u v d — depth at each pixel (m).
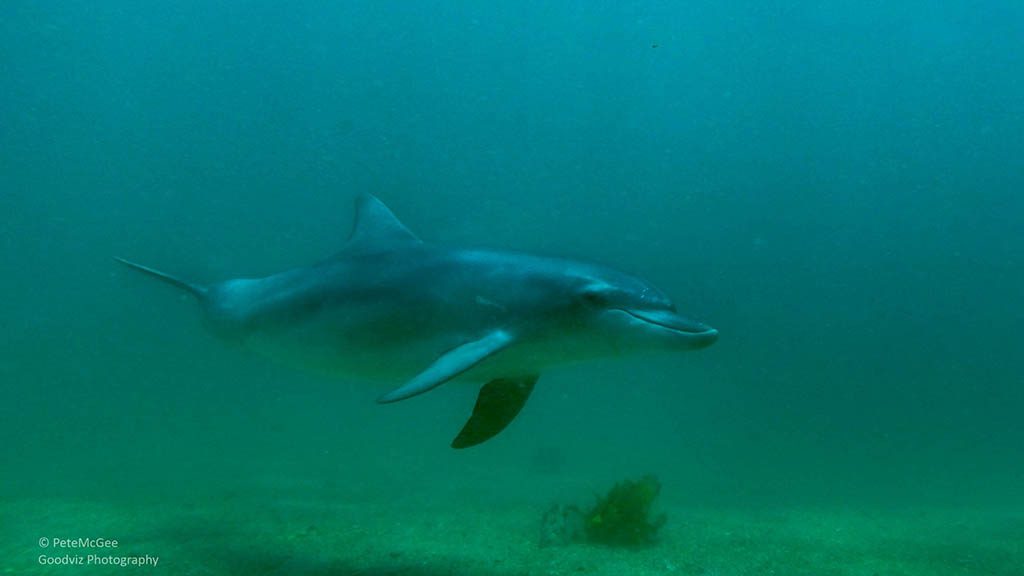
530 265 5.14
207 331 8.05
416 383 4.24
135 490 12.32
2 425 29.67
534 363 5.21
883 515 12.95
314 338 5.99
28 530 8.12
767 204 63.41
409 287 5.42
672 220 80.50
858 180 64.50
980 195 58.47
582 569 6.73
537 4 68.06
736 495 16.27
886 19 59.12
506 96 79.81
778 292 53.16
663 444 34.31
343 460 20.88
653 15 66.50
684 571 6.99
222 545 7.24
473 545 7.83
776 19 62.09
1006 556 8.87
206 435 28.59
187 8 68.94
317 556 6.85
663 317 4.65
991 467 27.06
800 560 8.04
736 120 72.75
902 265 54.31
